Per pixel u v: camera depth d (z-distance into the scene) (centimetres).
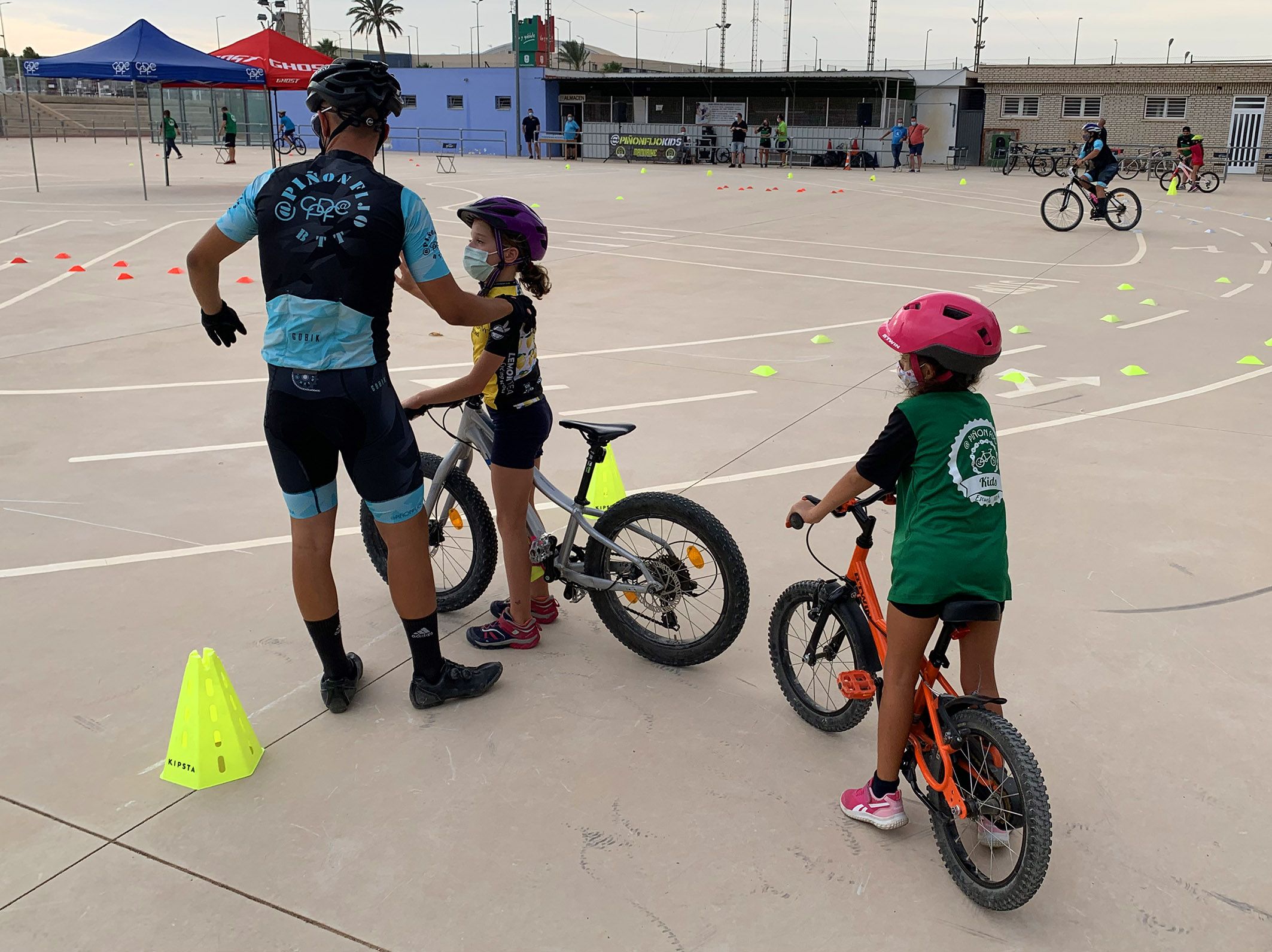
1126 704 348
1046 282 1212
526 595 381
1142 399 719
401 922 254
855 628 307
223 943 246
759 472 574
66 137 5009
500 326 338
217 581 439
